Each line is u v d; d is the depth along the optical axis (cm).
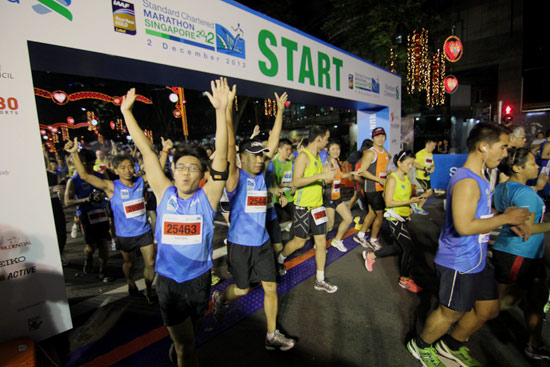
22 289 239
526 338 267
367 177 466
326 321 302
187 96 1817
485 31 1981
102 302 354
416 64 1279
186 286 197
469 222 183
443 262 210
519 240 231
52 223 250
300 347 264
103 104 1886
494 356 245
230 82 424
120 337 285
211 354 257
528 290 236
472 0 1998
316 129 352
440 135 1978
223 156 189
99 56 286
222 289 378
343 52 614
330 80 582
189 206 195
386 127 811
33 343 228
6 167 228
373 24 1160
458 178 195
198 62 356
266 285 261
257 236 263
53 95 984
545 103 1825
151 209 555
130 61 308
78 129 2211
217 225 709
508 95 1941
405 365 239
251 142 260
